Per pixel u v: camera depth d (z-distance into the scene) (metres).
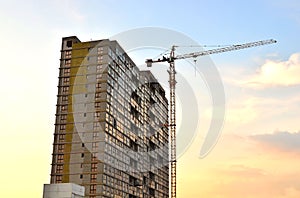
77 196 52.97
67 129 73.81
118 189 71.75
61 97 76.75
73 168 71.06
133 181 77.62
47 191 51.69
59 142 73.69
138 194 79.62
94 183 68.62
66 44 79.69
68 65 77.50
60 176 71.56
